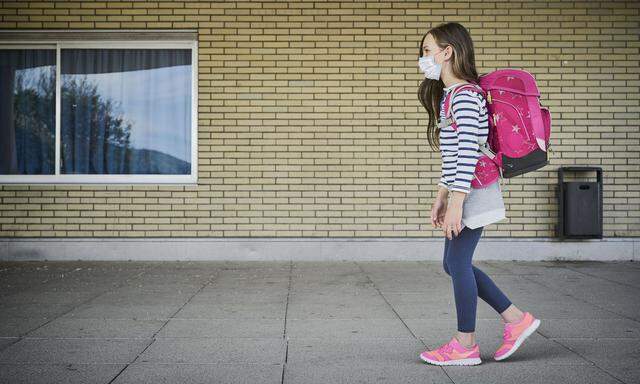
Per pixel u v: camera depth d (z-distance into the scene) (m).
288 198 8.05
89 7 8.08
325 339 3.89
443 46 3.30
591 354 3.50
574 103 8.12
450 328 4.22
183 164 8.22
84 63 8.24
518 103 3.12
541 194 8.09
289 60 8.09
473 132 3.13
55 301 5.21
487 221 3.21
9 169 8.28
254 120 8.06
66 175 8.17
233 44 8.09
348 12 8.08
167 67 8.25
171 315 4.64
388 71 8.09
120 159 8.24
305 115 8.07
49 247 7.91
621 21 8.12
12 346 3.67
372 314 4.70
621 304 5.10
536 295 5.54
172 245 7.95
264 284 6.14
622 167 8.12
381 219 8.05
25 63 8.24
